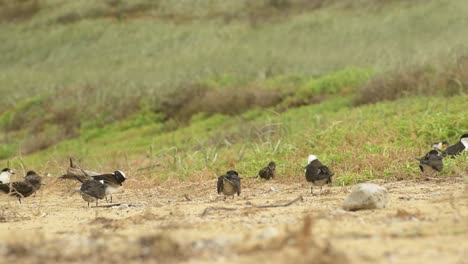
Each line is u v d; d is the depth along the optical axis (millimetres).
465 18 44750
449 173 13922
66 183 18375
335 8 53438
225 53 46094
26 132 36000
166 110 34125
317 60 39500
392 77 27891
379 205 9648
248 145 20984
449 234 7242
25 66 53031
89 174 16375
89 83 40969
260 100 31594
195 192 14969
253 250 6594
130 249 6930
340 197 12031
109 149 28594
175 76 40281
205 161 18859
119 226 9219
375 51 39531
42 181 19203
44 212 12305
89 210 12422
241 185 15266
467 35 40344
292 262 6039
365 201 9594
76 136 33594
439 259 6047
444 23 44531
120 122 34031
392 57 35812
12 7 63781
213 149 20500
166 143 27656
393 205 9977
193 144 25281
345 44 44125
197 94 34438
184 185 16359
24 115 38125
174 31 54469
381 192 9711
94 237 7938
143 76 42188
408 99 24781
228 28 53250
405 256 6211
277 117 27797
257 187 14859
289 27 50844
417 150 16531
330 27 48812
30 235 8547
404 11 48500
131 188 16797
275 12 55219
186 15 57875
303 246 6422
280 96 31844
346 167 15414
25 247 7168
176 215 10188
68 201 14953
